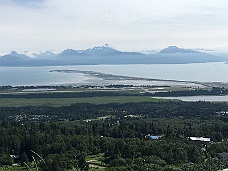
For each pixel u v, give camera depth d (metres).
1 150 167.12
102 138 187.00
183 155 155.25
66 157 156.88
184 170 143.88
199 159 156.00
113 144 169.25
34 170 93.56
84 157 156.75
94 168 146.12
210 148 171.00
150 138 195.25
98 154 170.62
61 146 166.88
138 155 158.88
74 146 173.75
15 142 171.88
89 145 175.62
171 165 150.62
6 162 157.00
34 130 190.12
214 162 153.62
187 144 174.50
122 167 146.00
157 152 159.38
